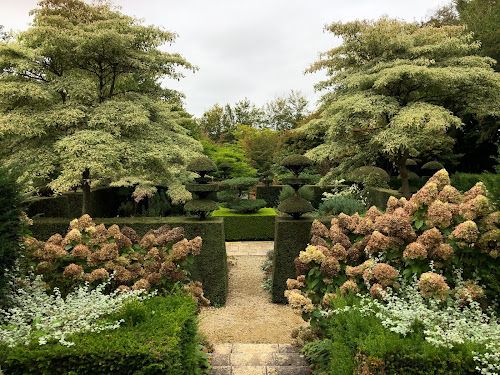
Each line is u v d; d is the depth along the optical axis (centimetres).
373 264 301
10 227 272
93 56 712
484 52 1101
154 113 810
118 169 730
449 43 834
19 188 280
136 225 592
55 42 665
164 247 415
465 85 842
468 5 1348
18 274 300
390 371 188
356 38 927
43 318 243
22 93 617
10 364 198
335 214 935
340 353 221
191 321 271
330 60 977
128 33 727
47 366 200
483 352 194
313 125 972
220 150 1795
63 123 643
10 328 227
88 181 724
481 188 322
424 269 290
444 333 217
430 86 870
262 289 654
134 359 204
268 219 1077
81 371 202
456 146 1366
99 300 276
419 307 240
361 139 970
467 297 266
